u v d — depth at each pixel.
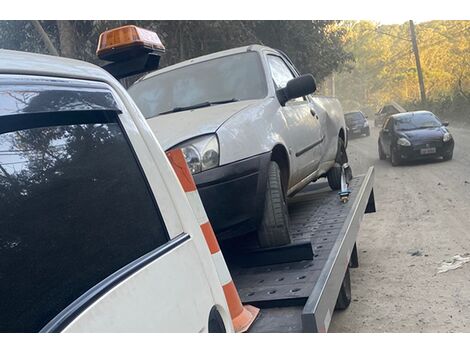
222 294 2.10
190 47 14.17
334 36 22.11
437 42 48.97
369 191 6.33
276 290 2.94
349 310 4.84
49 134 1.53
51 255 1.40
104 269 1.53
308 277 3.08
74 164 1.59
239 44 14.88
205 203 3.50
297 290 2.88
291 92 4.62
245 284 3.14
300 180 4.97
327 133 6.04
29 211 1.39
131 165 1.82
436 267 5.93
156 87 4.86
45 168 1.48
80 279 1.45
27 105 1.47
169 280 1.73
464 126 30.27
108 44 2.38
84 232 1.52
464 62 41.09
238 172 3.62
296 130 4.70
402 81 57.53
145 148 1.93
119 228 1.65
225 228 3.60
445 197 10.12
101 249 1.55
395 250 6.84
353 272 6.06
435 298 4.98
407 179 13.14
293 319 2.64
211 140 3.59
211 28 13.84
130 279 1.58
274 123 4.24
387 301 5.00
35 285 1.33
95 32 11.28
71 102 1.64
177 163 2.39
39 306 1.32
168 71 5.00
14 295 1.28
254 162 3.70
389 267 6.11
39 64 1.60
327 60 21.14
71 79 1.70
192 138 3.61
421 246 6.88
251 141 3.79
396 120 16.81
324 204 5.34
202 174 3.51
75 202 1.54
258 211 3.71
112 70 2.48
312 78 4.61
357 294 5.26
